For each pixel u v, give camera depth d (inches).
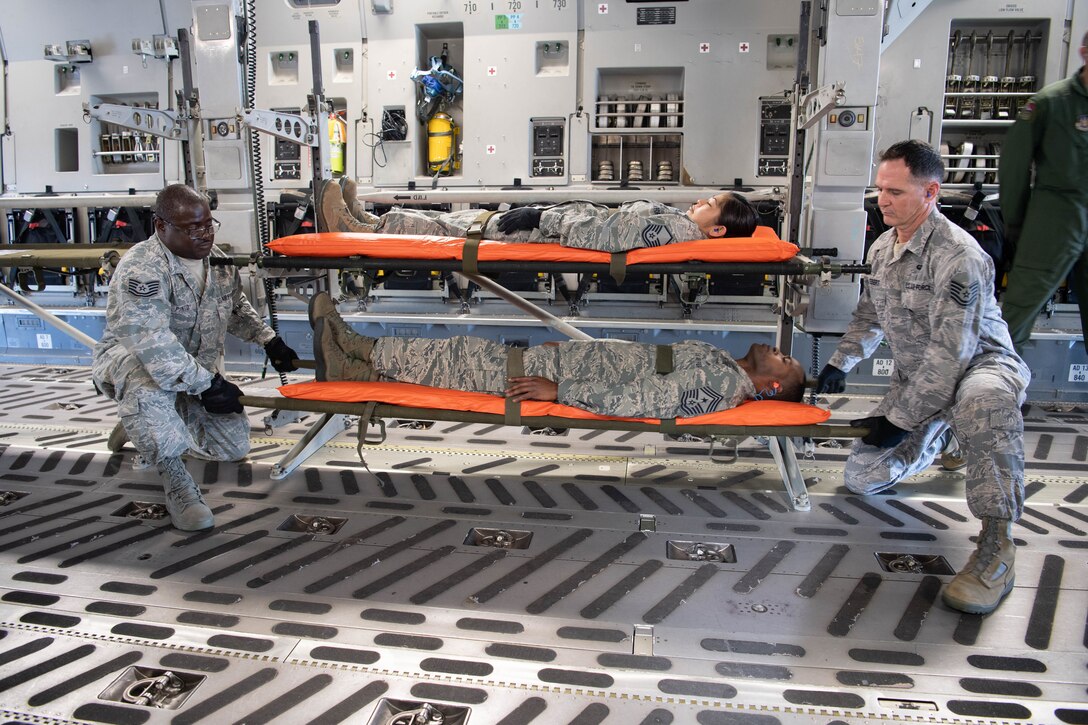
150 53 247.0
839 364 135.4
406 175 243.4
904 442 129.0
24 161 266.2
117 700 76.5
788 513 125.6
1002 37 224.7
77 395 205.2
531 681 79.5
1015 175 166.4
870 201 221.0
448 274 238.1
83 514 123.8
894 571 105.6
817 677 81.0
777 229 223.1
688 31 221.5
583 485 138.0
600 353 128.0
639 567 105.4
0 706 75.5
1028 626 91.5
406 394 122.4
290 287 173.2
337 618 91.6
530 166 237.1
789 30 216.8
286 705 75.4
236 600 95.9
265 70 244.8
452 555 108.8
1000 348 114.0
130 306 116.6
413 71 237.0
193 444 144.3
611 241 122.6
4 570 103.9
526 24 228.1
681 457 154.6
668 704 76.2
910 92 219.6
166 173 254.7
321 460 151.3
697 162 227.5
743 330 224.4
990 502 97.3
